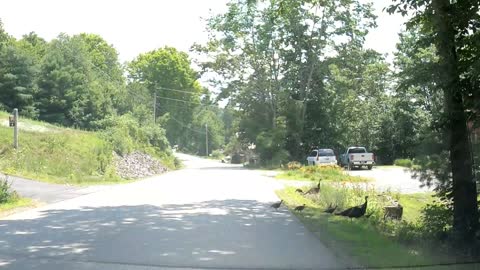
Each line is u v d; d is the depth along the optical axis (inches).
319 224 476.7
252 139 2276.1
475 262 319.6
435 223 412.2
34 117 1840.6
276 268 303.7
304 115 2144.4
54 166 1070.4
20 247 365.1
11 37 2377.0
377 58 2162.9
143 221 500.1
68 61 2154.3
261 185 1015.6
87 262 316.8
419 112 2030.0
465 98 388.5
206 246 372.2
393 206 589.6
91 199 726.5
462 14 391.2
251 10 1961.1
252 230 447.2
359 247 367.6
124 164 1460.4
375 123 2241.6
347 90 2145.7
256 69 2185.0
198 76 2271.2
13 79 1847.9
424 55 463.5
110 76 3307.1
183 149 4840.1
